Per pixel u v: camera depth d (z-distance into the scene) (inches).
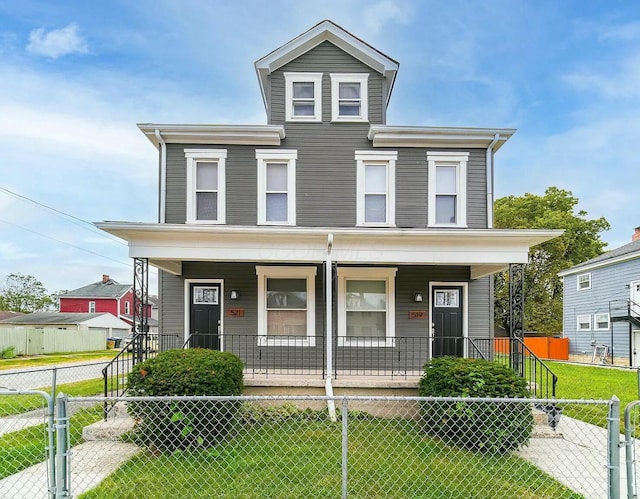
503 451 225.6
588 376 566.9
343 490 141.0
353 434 253.6
